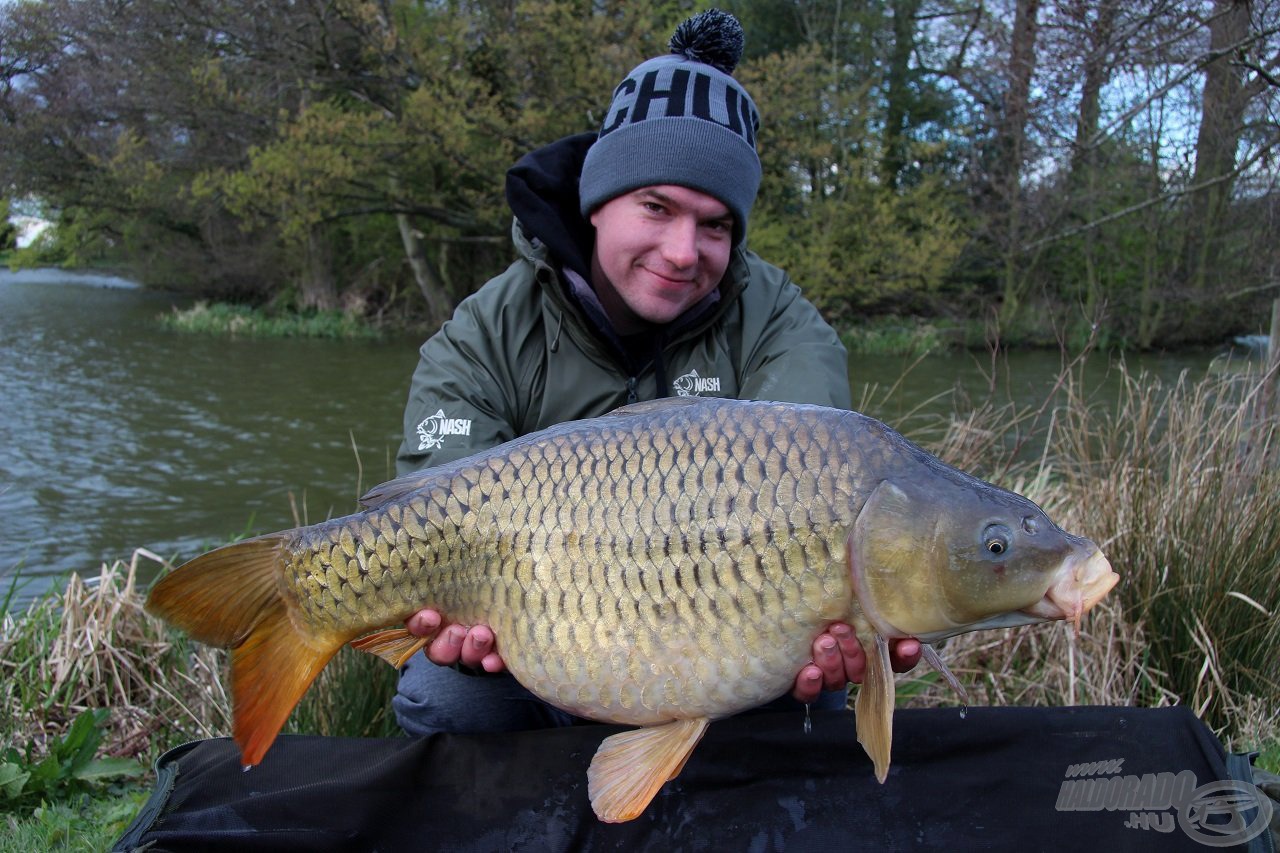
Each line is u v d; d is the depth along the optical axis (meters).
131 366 13.43
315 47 15.02
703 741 1.73
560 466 1.46
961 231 15.47
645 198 1.92
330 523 1.53
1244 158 7.86
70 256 22.27
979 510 1.37
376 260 20.66
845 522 1.38
